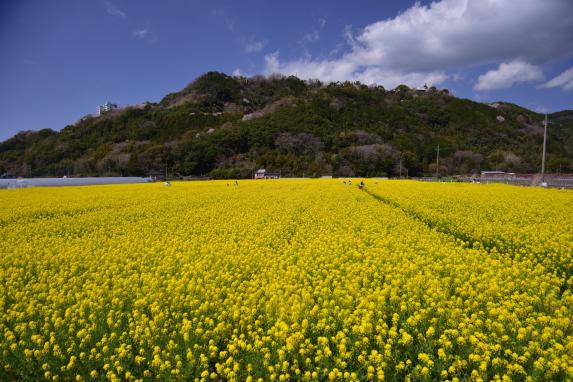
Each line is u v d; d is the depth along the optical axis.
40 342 5.83
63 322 6.49
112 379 5.16
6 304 7.80
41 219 17.53
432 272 8.62
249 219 16.30
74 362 5.55
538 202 19.28
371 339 5.86
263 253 10.57
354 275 8.46
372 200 23.58
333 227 14.30
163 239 12.99
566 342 5.46
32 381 5.54
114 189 35.59
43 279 8.88
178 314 6.75
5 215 18.23
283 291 7.84
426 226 14.34
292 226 14.74
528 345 5.53
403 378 5.23
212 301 7.28
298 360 5.54
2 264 10.15
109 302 7.50
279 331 6.00
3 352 5.68
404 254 9.88
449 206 18.62
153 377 5.55
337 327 6.22
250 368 5.31
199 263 9.41
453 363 5.05
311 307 7.01
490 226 13.14
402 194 25.27
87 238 13.33
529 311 6.68
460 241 12.39
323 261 9.86
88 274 9.36
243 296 7.64
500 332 5.76
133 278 8.67
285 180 53.41
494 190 27.98
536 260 9.89
